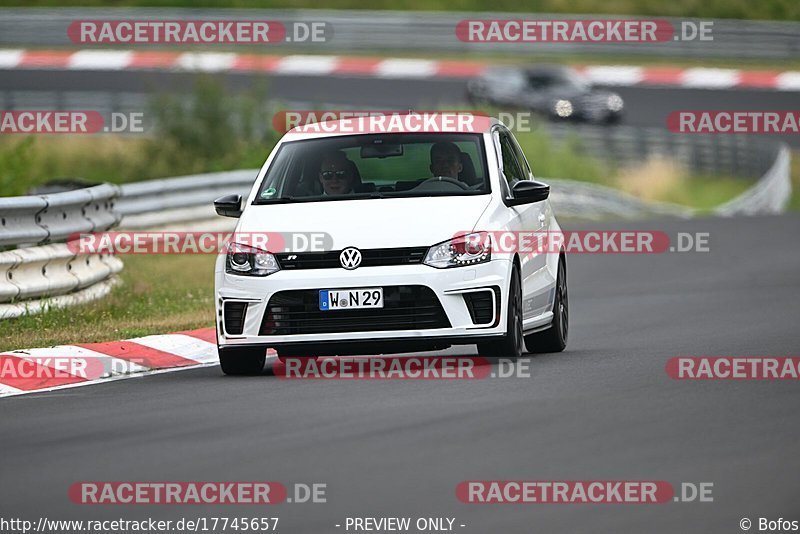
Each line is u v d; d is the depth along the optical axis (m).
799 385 32.00
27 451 26.25
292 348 36.47
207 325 46.41
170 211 81.56
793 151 150.75
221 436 26.95
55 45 166.25
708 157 143.38
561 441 25.70
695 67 179.62
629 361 36.56
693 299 55.88
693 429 26.78
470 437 26.16
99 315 48.22
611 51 182.88
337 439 26.27
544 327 39.62
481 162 37.81
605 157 140.88
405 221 35.09
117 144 116.25
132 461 24.92
